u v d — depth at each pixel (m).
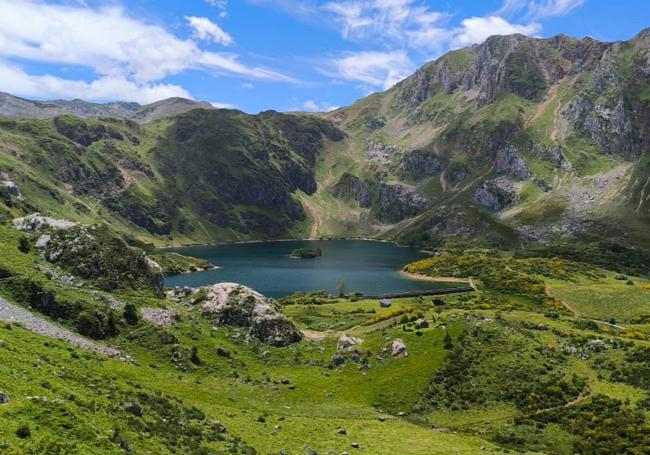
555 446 84.94
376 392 108.81
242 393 102.00
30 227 144.00
